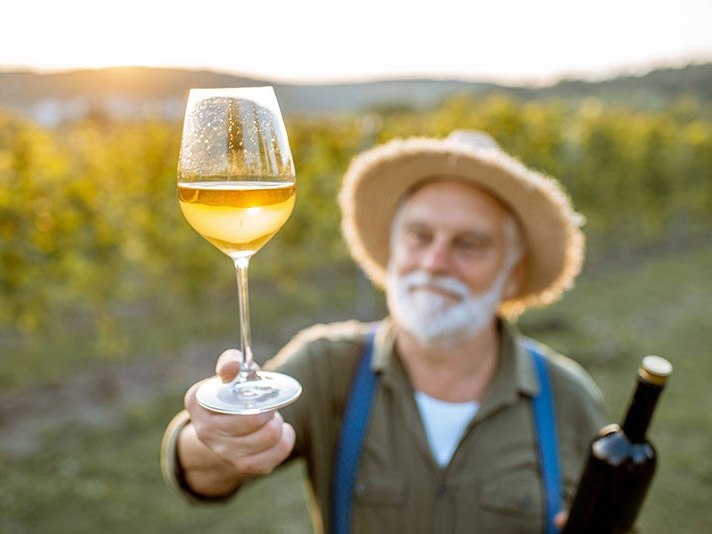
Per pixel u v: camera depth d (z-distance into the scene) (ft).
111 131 27.76
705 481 15.97
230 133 3.43
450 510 5.90
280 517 14.29
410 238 6.51
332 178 27.25
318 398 6.25
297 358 6.35
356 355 6.47
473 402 6.33
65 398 19.10
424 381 6.34
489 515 5.85
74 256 19.35
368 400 6.20
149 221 22.43
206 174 3.41
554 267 7.04
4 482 14.64
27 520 13.50
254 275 26.96
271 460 3.83
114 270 20.62
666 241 50.08
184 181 3.45
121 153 23.41
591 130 39.88
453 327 6.10
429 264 6.19
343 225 7.79
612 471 4.84
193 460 4.91
